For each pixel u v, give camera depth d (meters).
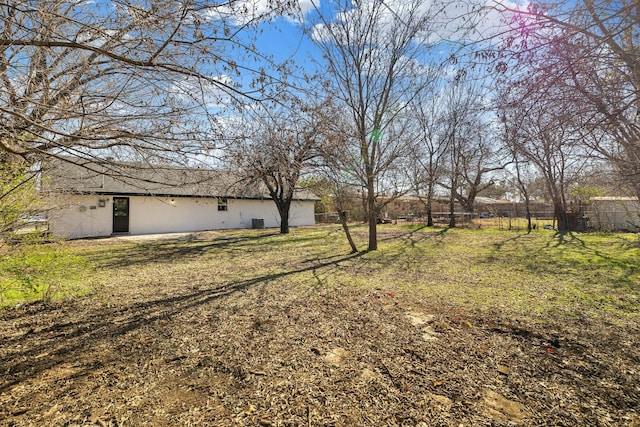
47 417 2.12
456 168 18.17
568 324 3.75
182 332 3.58
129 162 3.36
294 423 2.07
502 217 23.30
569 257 8.21
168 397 2.36
